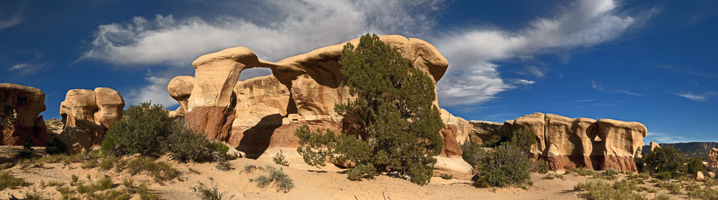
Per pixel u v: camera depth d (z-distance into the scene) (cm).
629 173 3469
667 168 4244
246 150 3266
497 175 2325
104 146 1898
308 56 2978
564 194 1969
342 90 3008
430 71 3009
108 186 1373
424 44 2919
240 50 2623
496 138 5750
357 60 2383
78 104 3575
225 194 1555
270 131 3319
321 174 2217
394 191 1989
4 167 1527
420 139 2534
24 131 3409
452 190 2175
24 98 3441
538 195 2042
